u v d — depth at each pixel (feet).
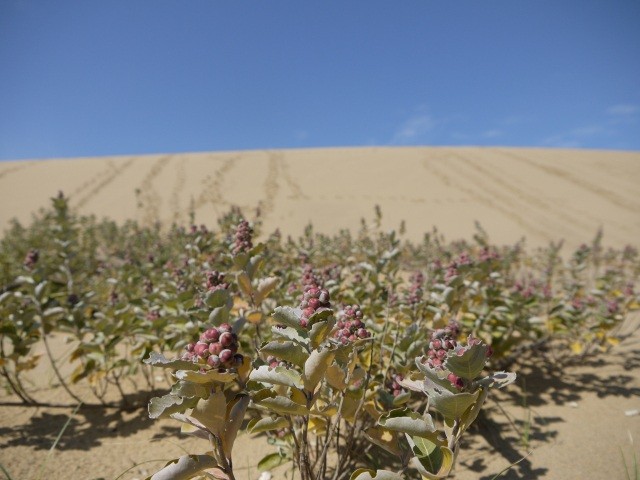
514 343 14.71
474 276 14.38
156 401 5.37
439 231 75.92
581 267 21.53
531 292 17.26
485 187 110.52
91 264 29.89
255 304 9.82
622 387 14.49
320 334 6.01
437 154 146.00
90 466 10.20
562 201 97.04
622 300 19.33
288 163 143.74
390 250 15.16
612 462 10.35
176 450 10.97
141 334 12.67
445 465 5.87
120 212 96.43
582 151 147.95
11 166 137.39
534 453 10.84
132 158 152.97
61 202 20.17
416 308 12.64
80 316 12.71
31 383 14.80
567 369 16.37
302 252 19.51
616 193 101.81
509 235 72.54
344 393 7.41
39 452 10.77
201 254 17.15
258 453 10.86
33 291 12.69
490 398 14.06
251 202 100.48
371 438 7.75
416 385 7.02
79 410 13.10
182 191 114.42
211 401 5.32
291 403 5.83
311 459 10.22
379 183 118.62
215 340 5.60
